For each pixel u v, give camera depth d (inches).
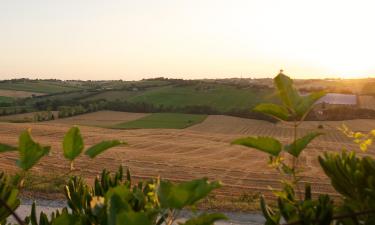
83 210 90.3
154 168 1440.7
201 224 60.5
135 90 5669.3
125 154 1758.1
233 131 3304.6
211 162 1681.8
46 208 589.6
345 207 74.0
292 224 66.7
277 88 63.9
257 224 609.0
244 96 4793.3
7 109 4352.9
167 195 55.2
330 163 77.7
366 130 3019.2
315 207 69.6
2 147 65.1
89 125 3582.7
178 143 2399.1
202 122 3762.3
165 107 4488.2
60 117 4065.0
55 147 1743.4
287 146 68.3
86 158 1429.6
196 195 54.6
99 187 96.0
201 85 5502.0
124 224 47.3
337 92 4581.7
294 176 68.5
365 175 72.7
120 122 3846.0
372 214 71.0
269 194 919.7
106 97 5388.8
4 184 78.3
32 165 66.3
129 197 72.3
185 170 1435.8
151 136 2746.1
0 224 79.4
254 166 1587.1
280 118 65.4
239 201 784.3
